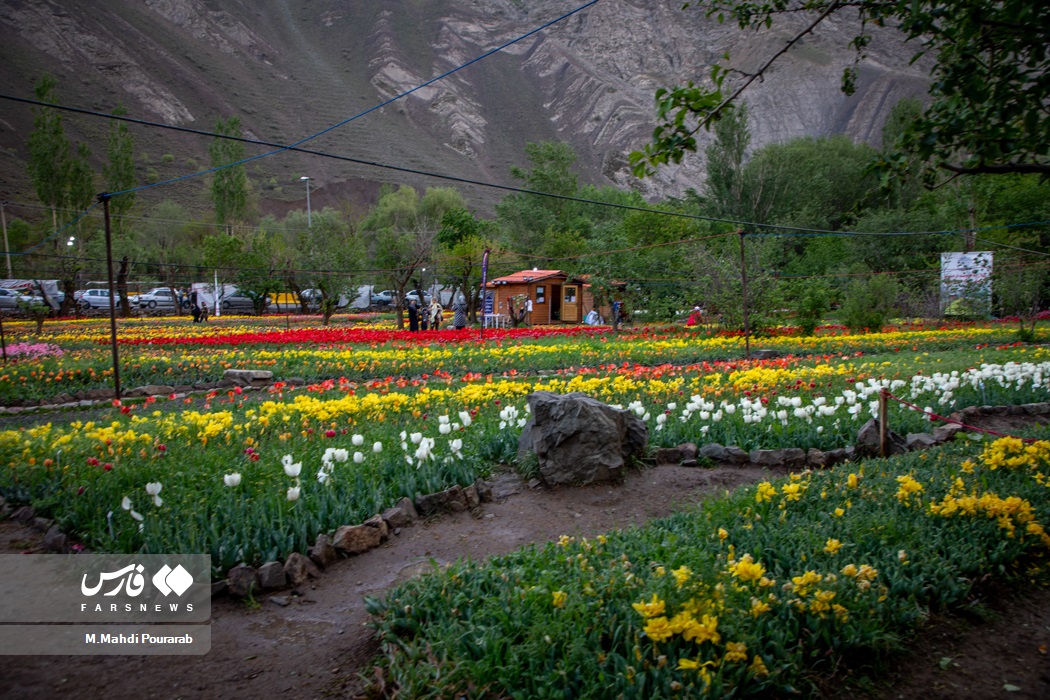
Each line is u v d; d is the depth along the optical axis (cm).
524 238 5916
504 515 652
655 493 708
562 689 335
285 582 507
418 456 668
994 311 3055
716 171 5591
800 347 2066
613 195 7088
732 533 501
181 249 5331
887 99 18025
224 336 2367
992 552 469
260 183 13912
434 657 365
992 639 406
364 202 14088
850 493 585
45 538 566
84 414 1139
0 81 13675
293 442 782
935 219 3850
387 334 2392
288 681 395
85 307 4550
